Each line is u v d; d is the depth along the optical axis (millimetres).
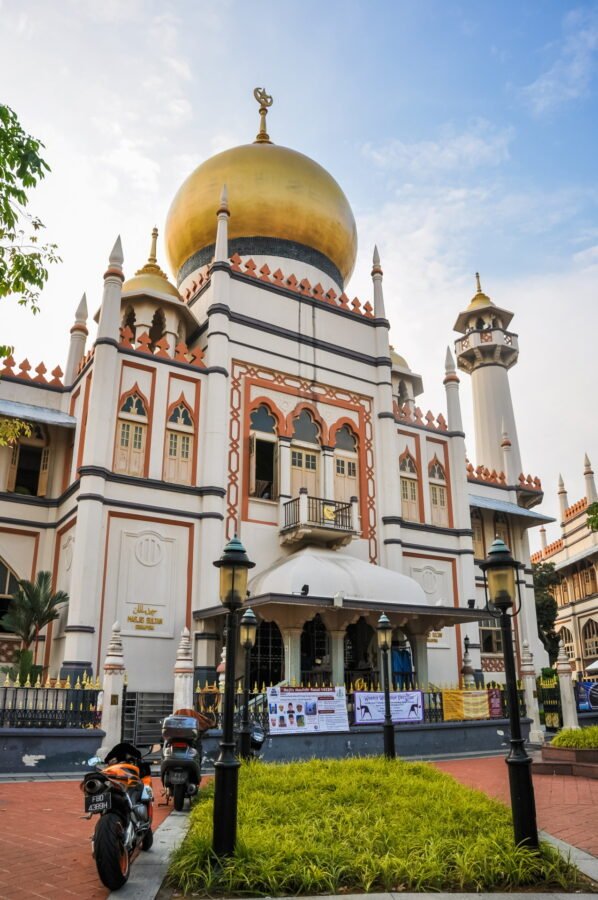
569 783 12406
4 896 5629
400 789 9508
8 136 9633
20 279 10594
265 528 21703
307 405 23828
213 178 27438
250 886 5789
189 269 27875
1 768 13039
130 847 6348
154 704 18281
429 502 26047
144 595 18969
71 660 17203
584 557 42719
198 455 21016
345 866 6141
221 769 6504
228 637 7105
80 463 19969
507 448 33281
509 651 7141
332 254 28516
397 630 22469
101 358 19781
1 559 20219
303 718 15625
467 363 41531
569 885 5941
